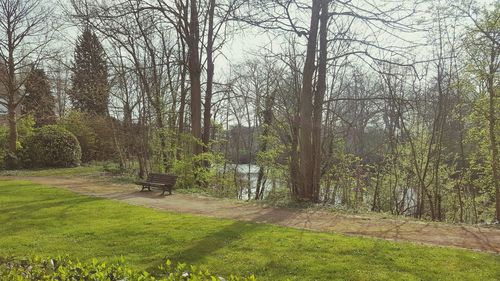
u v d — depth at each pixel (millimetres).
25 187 17250
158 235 8625
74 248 7738
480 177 20844
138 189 17438
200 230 9070
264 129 22984
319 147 15234
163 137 21094
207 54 22047
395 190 21656
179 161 19234
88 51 29328
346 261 6828
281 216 11188
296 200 14086
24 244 8008
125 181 20547
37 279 4016
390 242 8047
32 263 4422
